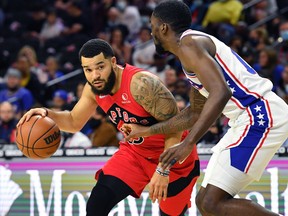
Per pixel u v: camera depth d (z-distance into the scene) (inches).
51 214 397.1
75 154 395.9
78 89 550.9
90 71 300.8
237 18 700.0
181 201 327.6
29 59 708.0
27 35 846.5
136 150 318.0
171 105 303.9
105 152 393.4
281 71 570.3
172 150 260.5
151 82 302.8
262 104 281.7
